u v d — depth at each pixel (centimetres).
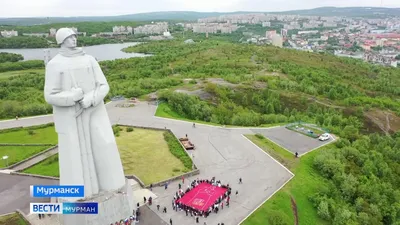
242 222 5269
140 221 5206
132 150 7875
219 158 7556
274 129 9512
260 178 6681
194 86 14050
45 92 4259
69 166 4441
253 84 15250
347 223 5494
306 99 14000
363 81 19075
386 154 8744
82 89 4366
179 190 6019
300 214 5747
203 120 10706
